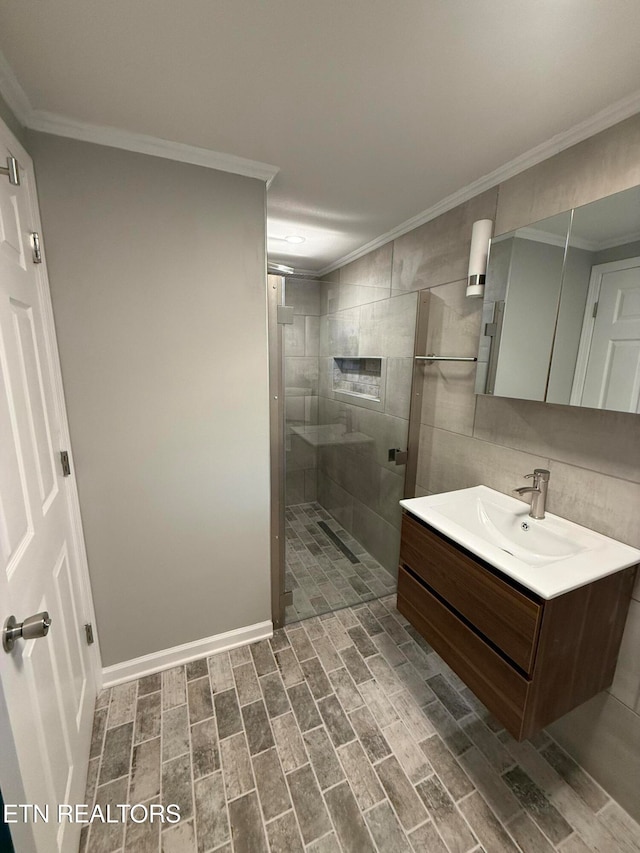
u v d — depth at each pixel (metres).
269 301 1.59
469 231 1.65
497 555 1.11
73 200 1.21
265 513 1.73
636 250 1.01
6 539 0.75
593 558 1.08
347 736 1.37
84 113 1.11
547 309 1.25
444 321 1.84
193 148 1.30
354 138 1.25
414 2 0.76
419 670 1.67
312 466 2.46
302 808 1.15
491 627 1.12
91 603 1.47
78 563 1.36
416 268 2.01
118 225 1.27
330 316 2.26
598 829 1.12
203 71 0.95
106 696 1.52
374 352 2.36
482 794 1.20
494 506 1.49
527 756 1.32
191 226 1.37
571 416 1.28
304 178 1.52
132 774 1.24
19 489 0.87
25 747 0.73
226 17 0.79
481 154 1.34
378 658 1.74
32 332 1.07
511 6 0.77
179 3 0.76
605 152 1.12
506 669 1.06
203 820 1.12
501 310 1.42
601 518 1.22
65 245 1.22
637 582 1.12
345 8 0.77
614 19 0.79
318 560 2.51
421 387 2.05
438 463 1.97
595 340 1.12
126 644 1.58
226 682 1.59
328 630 1.91
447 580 1.30
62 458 1.27
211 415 1.54
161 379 1.43
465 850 1.06
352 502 2.64
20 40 0.84
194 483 1.56
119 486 1.44
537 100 1.05
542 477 1.33
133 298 1.33
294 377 2.25
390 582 2.32
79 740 1.18
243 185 1.42
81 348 1.29
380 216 1.93
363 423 2.51
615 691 1.19
